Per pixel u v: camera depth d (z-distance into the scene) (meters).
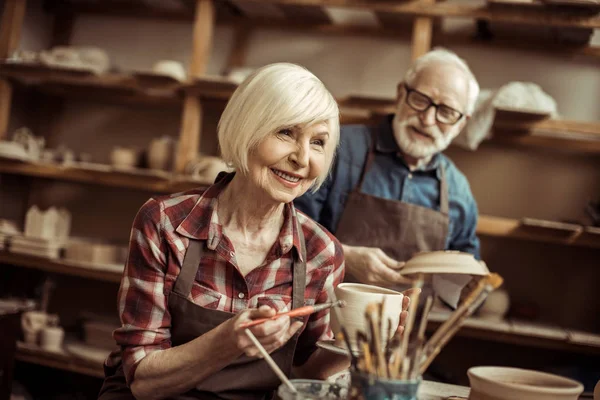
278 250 1.58
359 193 2.72
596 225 3.25
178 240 1.52
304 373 1.70
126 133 4.12
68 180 4.16
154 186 3.60
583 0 3.00
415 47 3.32
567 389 1.20
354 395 1.10
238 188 1.55
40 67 3.72
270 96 1.40
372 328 1.11
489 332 3.19
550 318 3.61
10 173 4.06
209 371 1.34
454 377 3.24
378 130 2.81
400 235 2.69
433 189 2.82
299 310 1.26
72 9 4.21
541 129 3.26
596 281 3.57
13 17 3.84
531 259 3.64
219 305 1.54
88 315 3.86
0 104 3.85
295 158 1.42
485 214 3.67
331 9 3.85
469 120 3.23
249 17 3.96
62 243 3.75
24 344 3.62
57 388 3.96
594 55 3.52
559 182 3.60
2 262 3.96
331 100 1.45
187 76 3.62
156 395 1.39
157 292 1.49
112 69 3.95
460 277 2.10
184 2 3.95
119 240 4.07
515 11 3.18
